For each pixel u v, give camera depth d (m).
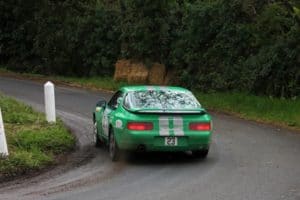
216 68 25.03
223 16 24.92
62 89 27.69
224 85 24.08
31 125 14.88
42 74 34.97
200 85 25.39
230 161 11.96
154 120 11.52
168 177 10.48
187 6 26.84
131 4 29.58
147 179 10.32
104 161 12.07
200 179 10.27
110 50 31.61
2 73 35.50
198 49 26.14
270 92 22.08
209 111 21.27
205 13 25.44
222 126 17.38
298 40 21.38
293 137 15.38
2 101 17.73
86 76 33.25
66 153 12.96
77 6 34.53
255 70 22.53
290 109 19.33
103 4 33.22
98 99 23.62
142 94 12.30
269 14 22.81
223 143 14.23
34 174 10.84
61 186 9.84
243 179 10.21
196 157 12.32
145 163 11.84
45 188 9.70
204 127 11.74
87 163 11.86
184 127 11.64
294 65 21.45
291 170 10.98
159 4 28.33
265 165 11.48
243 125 17.67
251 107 20.66
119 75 29.69
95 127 14.09
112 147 12.14
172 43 27.91
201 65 25.80
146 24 28.50
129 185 9.86
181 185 9.80
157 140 11.51
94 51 32.53
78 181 10.23
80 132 15.81
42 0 35.53
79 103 22.11
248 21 24.44
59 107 20.78
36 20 35.78
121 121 11.64
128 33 29.55
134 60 29.55
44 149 12.88
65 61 33.75
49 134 13.48
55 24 34.84
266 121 18.72
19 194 9.28
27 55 36.47
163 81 28.12
